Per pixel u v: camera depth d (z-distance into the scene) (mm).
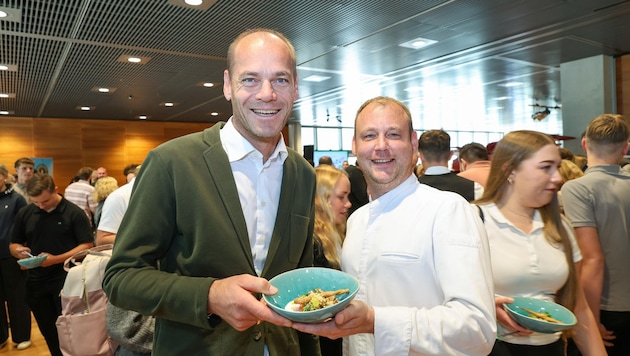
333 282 976
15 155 8648
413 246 1064
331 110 9492
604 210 1766
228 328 983
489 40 4688
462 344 900
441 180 2543
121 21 3600
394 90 7449
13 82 5668
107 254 2066
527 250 1377
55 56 4551
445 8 3643
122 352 1722
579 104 5730
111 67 5078
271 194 1103
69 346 1902
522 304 1292
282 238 1086
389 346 884
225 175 1023
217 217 982
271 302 857
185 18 3572
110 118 9438
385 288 1095
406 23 3951
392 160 1140
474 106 9805
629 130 1830
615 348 1875
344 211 2049
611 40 4848
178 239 1000
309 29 3990
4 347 3729
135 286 880
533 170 1370
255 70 983
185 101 7555
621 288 1793
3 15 3361
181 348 977
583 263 1756
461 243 989
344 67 5617
